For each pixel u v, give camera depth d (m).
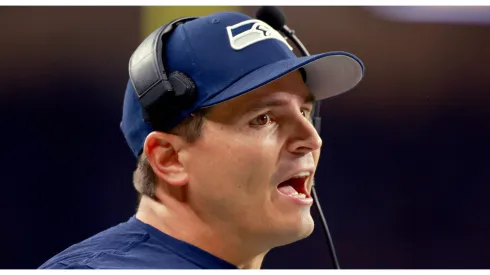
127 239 3.27
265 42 3.17
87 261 3.13
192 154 3.06
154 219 3.28
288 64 3.02
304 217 3.14
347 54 3.21
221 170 3.01
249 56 3.09
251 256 3.25
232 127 3.01
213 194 3.04
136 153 3.39
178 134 3.09
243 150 2.99
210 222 3.12
